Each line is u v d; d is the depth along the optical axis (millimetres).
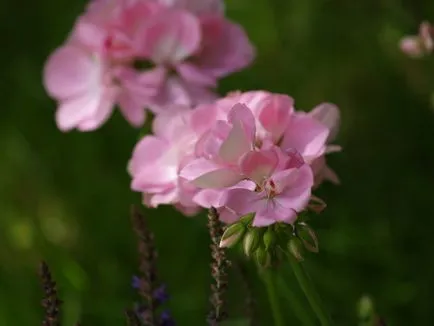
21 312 1096
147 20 893
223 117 750
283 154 731
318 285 1067
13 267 1147
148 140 784
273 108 745
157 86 886
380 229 1101
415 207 1135
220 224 744
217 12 915
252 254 746
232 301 928
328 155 1134
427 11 1166
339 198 1125
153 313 807
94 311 1064
